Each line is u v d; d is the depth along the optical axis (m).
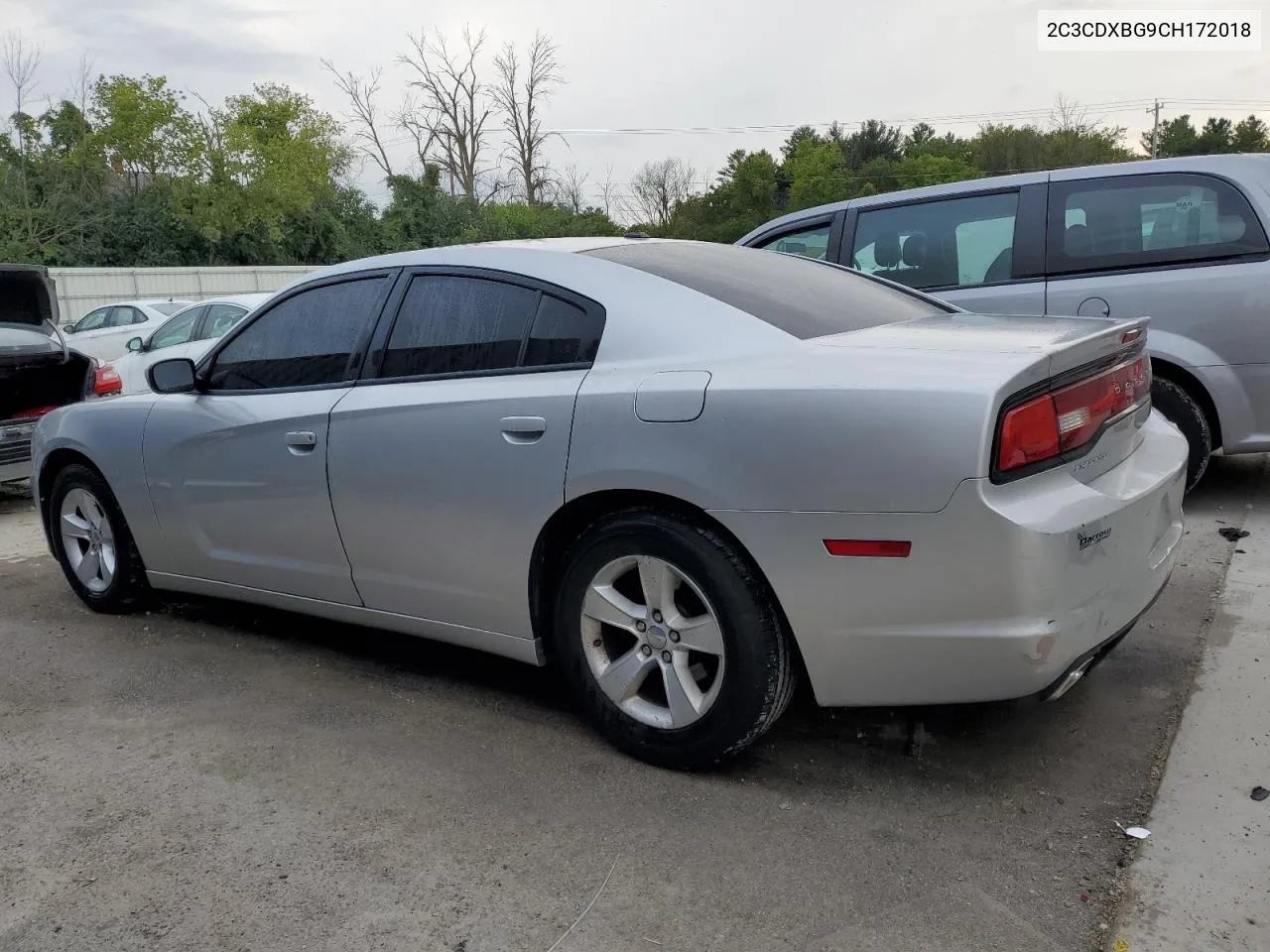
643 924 2.32
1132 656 3.67
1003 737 3.16
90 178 33.75
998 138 73.75
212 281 29.58
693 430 2.75
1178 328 5.30
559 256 3.31
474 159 49.44
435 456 3.29
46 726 3.53
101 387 7.82
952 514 2.43
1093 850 2.54
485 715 3.49
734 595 2.74
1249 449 5.30
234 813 2.88
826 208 6.56
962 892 2.40
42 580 5.46
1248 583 4.32
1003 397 2.43
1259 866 2.43
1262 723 3.11
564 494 3.00
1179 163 5.39
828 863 2.53
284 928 2.36
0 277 7.41
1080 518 2.51
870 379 2.56
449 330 3.43
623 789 2.93
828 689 2.71
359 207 40.25
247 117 37.22
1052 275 5.64
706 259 3.47
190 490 4.14
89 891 2.54
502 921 2.36
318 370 3.75
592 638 3.10
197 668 4.03
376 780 3.04
